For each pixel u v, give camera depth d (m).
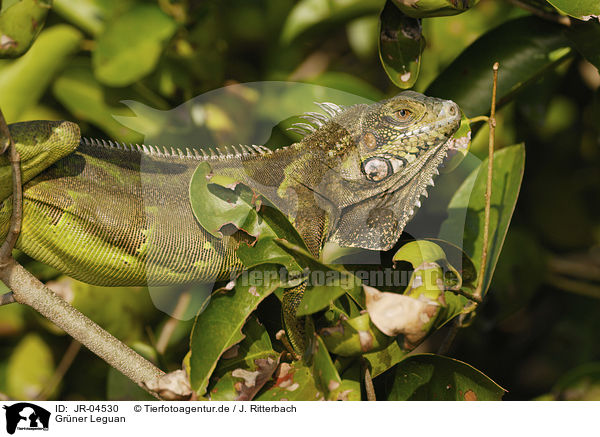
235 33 1.26
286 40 1.23
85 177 1.14
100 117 1.21
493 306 1.23
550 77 1.23
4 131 1.06
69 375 1.24
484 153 1.23
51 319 1.08
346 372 1.07
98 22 1.21
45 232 1.13
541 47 1.16
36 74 1.19
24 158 1.10
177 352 1.22
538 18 1.16
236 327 1.06
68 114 1.23
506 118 1.24
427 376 1.08
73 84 1.21
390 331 1.03
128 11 1.19
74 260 1.14
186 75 1.22
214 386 1.07
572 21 1.15
